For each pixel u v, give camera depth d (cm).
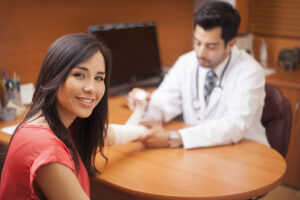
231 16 176
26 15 219
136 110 193
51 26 232
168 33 309
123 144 161
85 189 123
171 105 215
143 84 264
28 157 99
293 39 322
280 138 192
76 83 105
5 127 177
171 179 136
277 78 274
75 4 241
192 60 215
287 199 260
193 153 160
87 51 105
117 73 242
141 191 127
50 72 105
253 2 334
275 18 326
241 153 161
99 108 125
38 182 99
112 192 155
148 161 151
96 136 131
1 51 212
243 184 134
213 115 202
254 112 180
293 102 262
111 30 237
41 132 102
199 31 180
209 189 130
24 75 226
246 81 185
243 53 201
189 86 212
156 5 294
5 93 197
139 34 257
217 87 198
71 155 112
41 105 106
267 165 150
